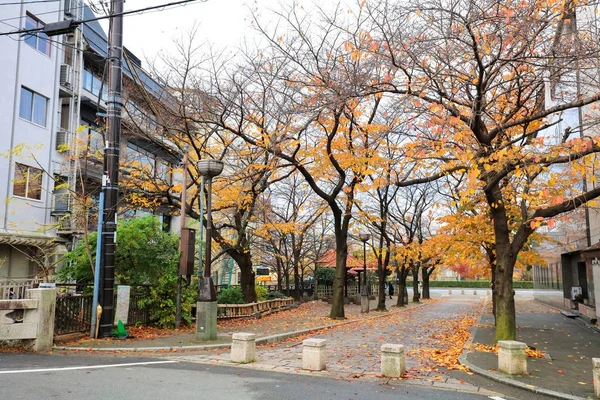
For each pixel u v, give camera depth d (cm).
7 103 2009
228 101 1678
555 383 826
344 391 739
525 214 1298
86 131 2411
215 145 2150
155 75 1814
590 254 1794
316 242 3678
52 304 1096
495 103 1310
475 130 1091
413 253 2250
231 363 966
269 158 1995
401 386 797
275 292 3100
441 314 2709
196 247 1881
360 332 1678
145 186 1822
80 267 1445
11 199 1909
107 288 1263
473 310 3102
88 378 769
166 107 1750
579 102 961
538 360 1054
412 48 1129
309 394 708
